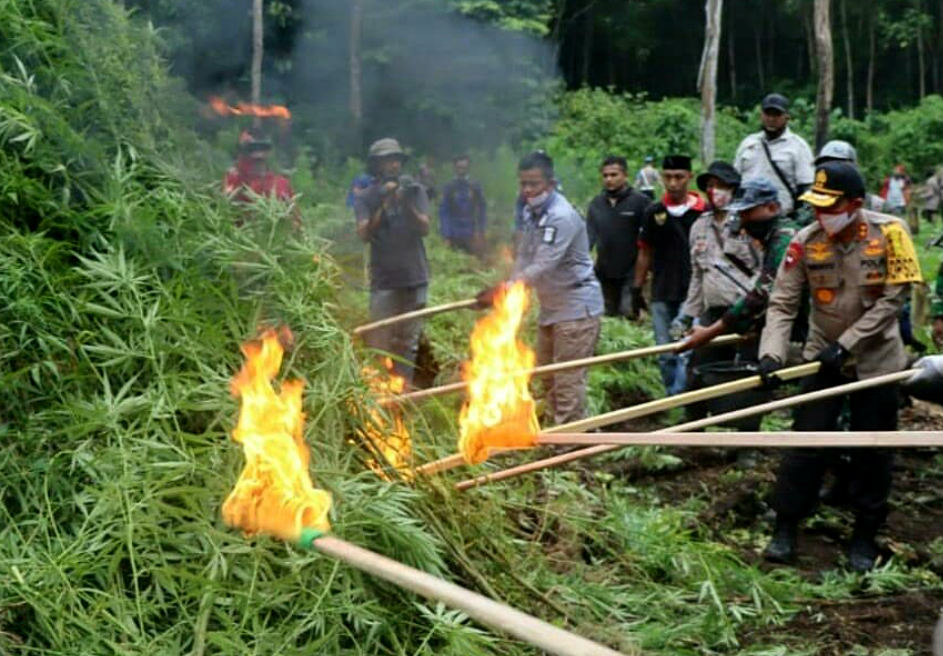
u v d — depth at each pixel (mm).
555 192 7914
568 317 7914
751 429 8047
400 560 4465
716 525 6965
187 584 4098
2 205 4715
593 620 5051
